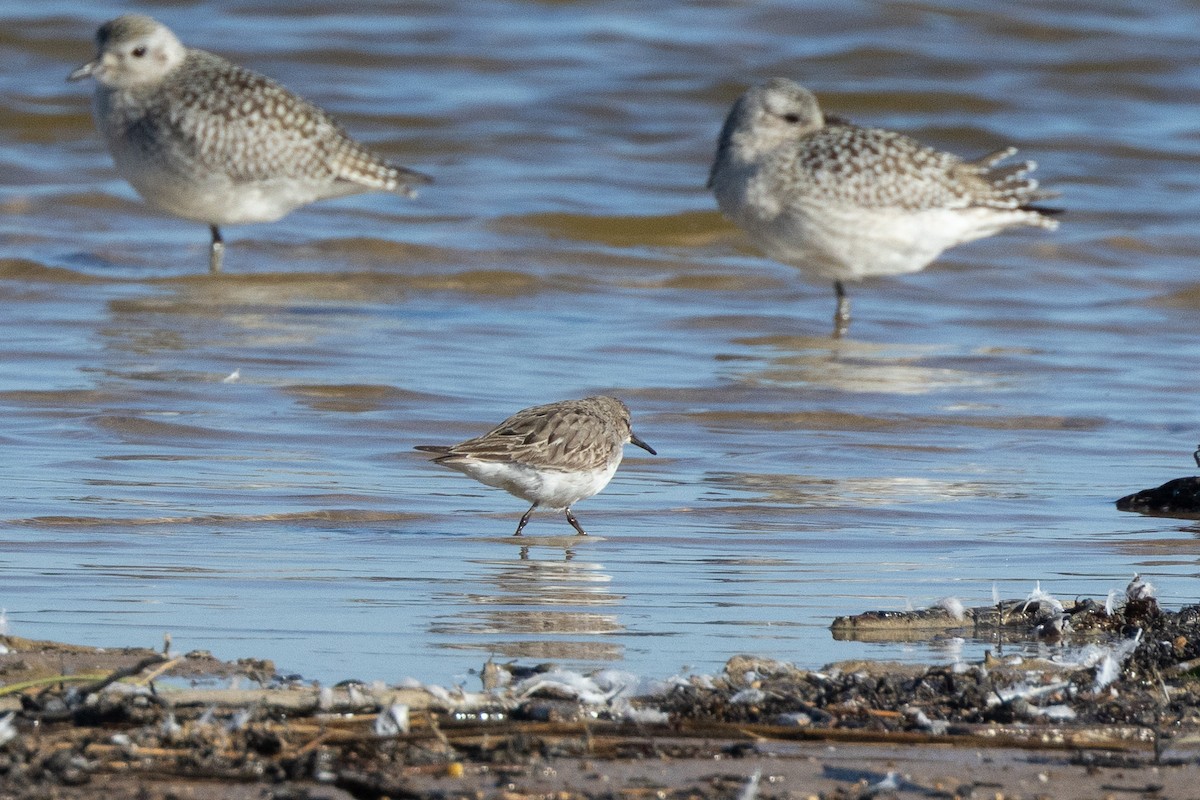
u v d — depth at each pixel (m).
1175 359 17.67
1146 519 11.88
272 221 22.31
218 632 8.64
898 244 19.12
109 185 24.97
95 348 16.47
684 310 19.58
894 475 13.12
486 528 11.31
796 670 8.16
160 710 7.14
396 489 12.24
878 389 16.09
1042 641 8.94
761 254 23.22
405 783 6.43
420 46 33.31
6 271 19.97
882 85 33.19
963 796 6.49
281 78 31.22
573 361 16.80
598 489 11.36
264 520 11.25
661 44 34.53
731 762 6.84
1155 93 33.47
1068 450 14.07
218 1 35.50
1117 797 6.51
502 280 20.83
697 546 10.95
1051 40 36.44
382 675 7.95
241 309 18.69
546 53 33.56
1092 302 20.72
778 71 33.56
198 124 19.81
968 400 15.77
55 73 31.12
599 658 8.38
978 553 10.87
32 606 9.02
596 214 24.22
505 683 7.86
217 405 14.52
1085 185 27.66
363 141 28.22
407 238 22.75
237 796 6.25
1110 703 7.80
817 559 10.64
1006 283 21.64
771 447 14.00
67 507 11.26
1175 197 26.84
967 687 7.88
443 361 16.55
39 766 6.43
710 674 8.12
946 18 37.00
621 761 6.80
